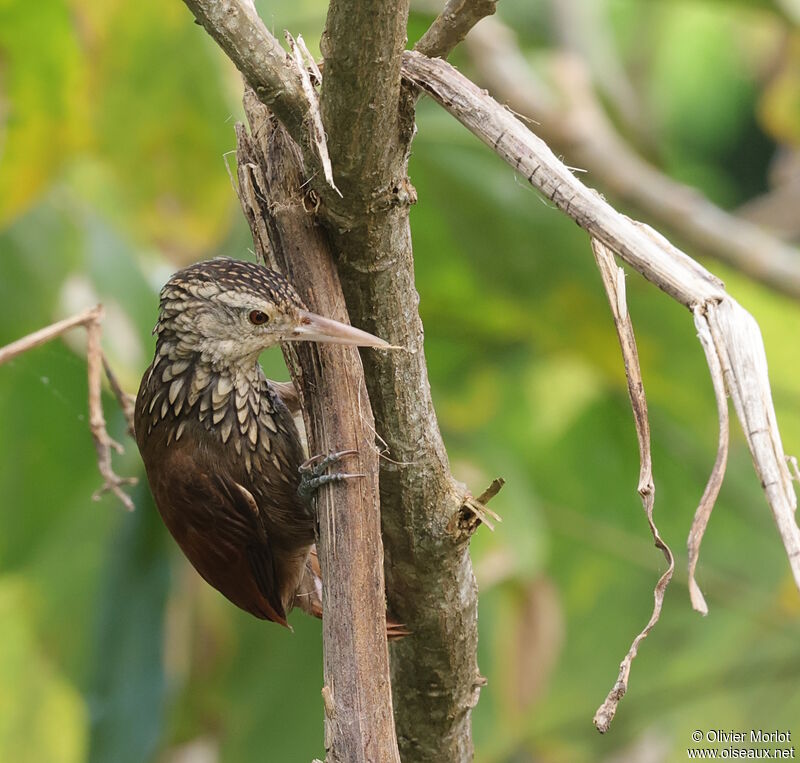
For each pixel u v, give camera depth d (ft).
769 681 46.11
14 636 39.65
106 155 35.19
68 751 40.09
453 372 46.50
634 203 40.55
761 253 40.22
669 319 41.06
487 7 16.42
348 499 16.84
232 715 38.06
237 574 23.44
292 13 36.04
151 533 33.71
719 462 14.34
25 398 37.60
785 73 48.70
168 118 35.01
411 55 16.37
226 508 22.80
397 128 16.21
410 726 21.27
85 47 33.42
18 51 33.22
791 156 59.82
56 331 22.33
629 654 14.53
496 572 35.91
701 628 47.11
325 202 16.85
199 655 37.88
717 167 61.82
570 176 15.70
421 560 18.78
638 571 47.91
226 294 22.41
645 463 15.29
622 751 50.26
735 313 14.65
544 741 45.73
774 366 42.93
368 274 17.28
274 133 17.78
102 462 22.63
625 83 47.91
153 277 37.32
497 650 36.37
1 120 33.76
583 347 43.62
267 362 33.42
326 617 16.58
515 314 43.14
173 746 37.86
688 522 47.85
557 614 39.91
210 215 36.40
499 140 15.90
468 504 18.40
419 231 40.40
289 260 17.57
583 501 48.03
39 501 39.01
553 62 42.24
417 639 19.90
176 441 23.08
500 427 48.24
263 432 23.17
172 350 23.03
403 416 17.89
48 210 36.70
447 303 43.42
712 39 59.88
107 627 33.76
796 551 13.47
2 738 39.50
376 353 17.54
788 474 13.88
